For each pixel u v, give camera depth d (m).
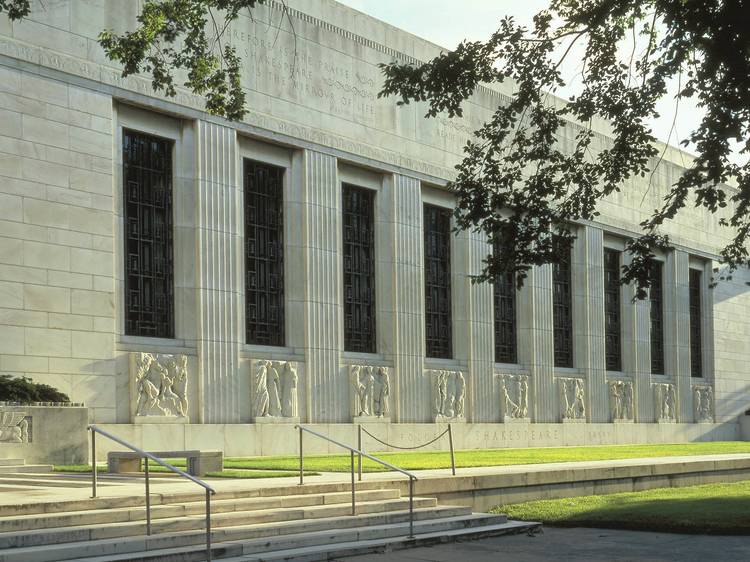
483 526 19.19
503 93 46.38
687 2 19.02
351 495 18.69
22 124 27.91
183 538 14.55
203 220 32.53
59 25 29.09
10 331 27.14
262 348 34.41
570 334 50.12
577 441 48.78
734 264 23.09
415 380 39.91
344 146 37.72
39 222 28.08
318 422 35.72
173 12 22.33
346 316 38.06
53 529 13.77
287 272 35.84
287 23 35.94
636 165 22.22
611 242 53.44
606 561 15.59
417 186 40.91
